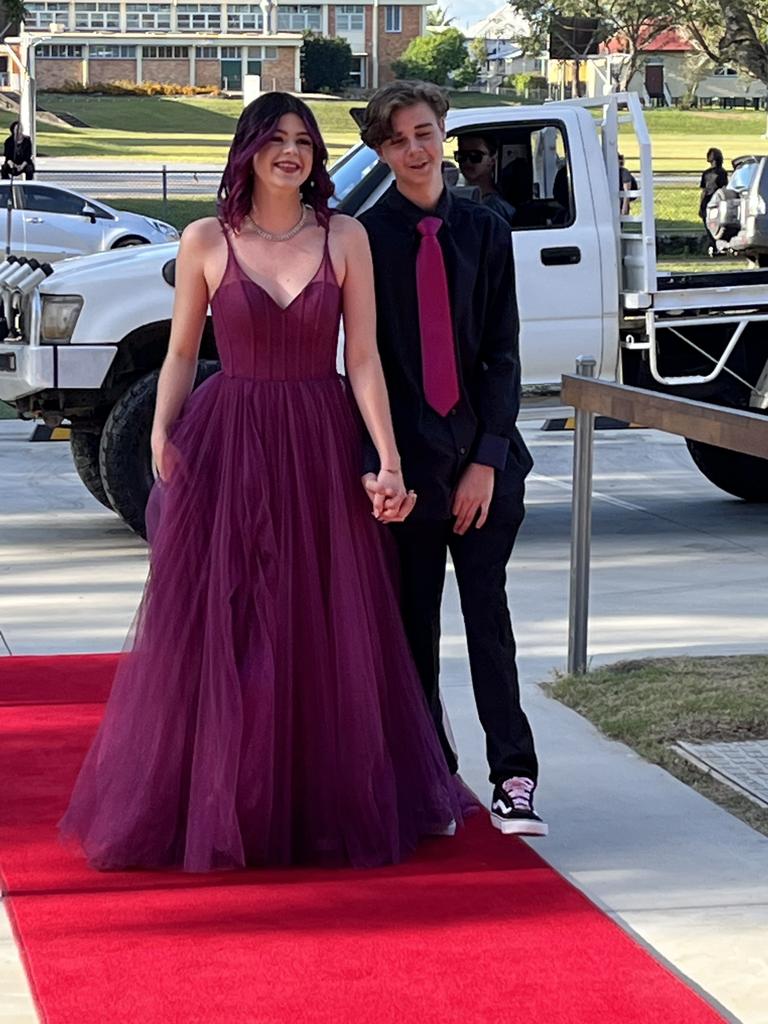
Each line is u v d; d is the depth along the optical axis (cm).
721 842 426
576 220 866
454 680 598
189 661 402
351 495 408
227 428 404
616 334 873
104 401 852
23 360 833
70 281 824
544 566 815
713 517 969
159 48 9012
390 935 356
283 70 9062
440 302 409
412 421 411
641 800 459
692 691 559
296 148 393
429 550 426
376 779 402
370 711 401
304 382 407
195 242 404
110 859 396
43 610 704
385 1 10019
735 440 451
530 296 859
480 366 422
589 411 566
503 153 877
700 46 3934
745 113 7100
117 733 407
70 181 3684
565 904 376
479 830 429
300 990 327
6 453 1162
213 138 6356
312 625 401
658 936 364
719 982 340
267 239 403
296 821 404
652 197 857
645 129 854
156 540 409
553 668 612
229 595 394
